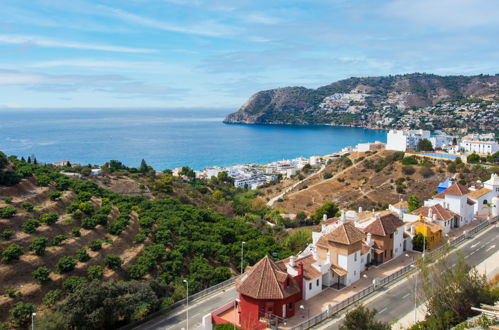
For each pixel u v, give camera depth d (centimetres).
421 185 18275
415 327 5278
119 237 9344
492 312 4956
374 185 19862
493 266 7512
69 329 6109
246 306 5944
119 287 6881
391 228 8206
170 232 10144
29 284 7025
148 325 6544
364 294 6688
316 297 6612
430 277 6347
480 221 10619
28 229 8169
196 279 8225
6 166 10650
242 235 11512
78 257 8012
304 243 10819
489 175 16225
